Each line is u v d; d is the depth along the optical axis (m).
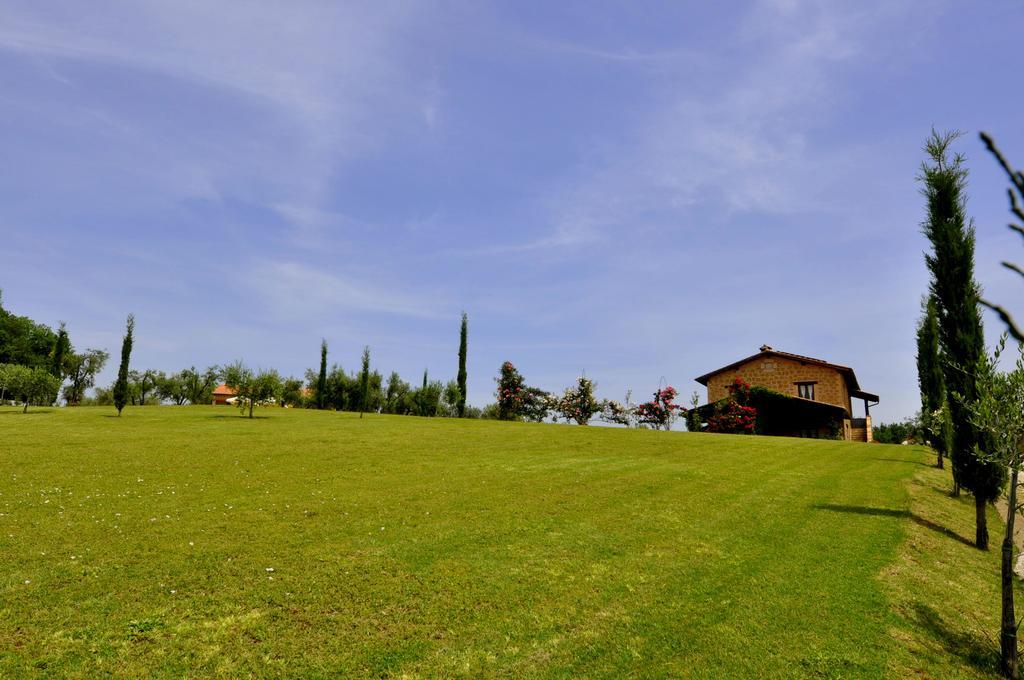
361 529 11.07
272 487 14.70
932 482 18.22
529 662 6.62
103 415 37.09
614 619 7.64
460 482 15.67
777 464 19.81
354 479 15.96
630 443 24.98
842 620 7.66
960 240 12.28
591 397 42.56
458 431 29.36
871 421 46.62
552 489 14.84
